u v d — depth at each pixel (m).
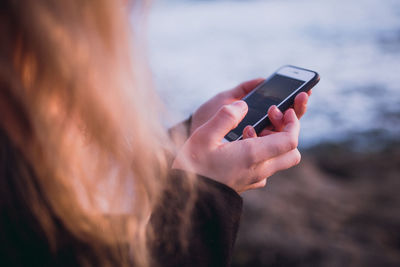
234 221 0.62
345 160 6.20
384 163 6.01
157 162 0.58
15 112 0.49
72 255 0.54
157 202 0.59
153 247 0.59
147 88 0.55
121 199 0.56
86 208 0.55
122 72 0.50
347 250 3.20
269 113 0.83
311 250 3.13
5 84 0.47
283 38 20.84
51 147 0.50
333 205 4.21
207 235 0.60
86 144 0.54
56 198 0.52
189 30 26.00
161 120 0.60
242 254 3.08
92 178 0.54
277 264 3.00
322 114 9.09
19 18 0.45
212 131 0.67
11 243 0.51
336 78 12.21
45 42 0.45
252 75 13.80
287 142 0.68
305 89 1.00
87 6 0.47
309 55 16.16
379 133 7.59
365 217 3.96
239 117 0.68
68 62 0.46
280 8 33.44
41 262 0.52
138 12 0.53
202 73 14.38
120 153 0.53
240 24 27.16
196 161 0.67
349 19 24.42
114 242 0.56
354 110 9.05
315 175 5.36
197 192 0.61
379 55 14.73
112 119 0.50
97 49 0.47
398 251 3.29
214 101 1.17
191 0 41.91
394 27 20.12
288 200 4.20
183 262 0.59
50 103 0.49
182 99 11.16
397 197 4.57
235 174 0.66
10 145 0.50
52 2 0.45
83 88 0.48
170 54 18.62
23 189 0.51
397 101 9.47
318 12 29.30
